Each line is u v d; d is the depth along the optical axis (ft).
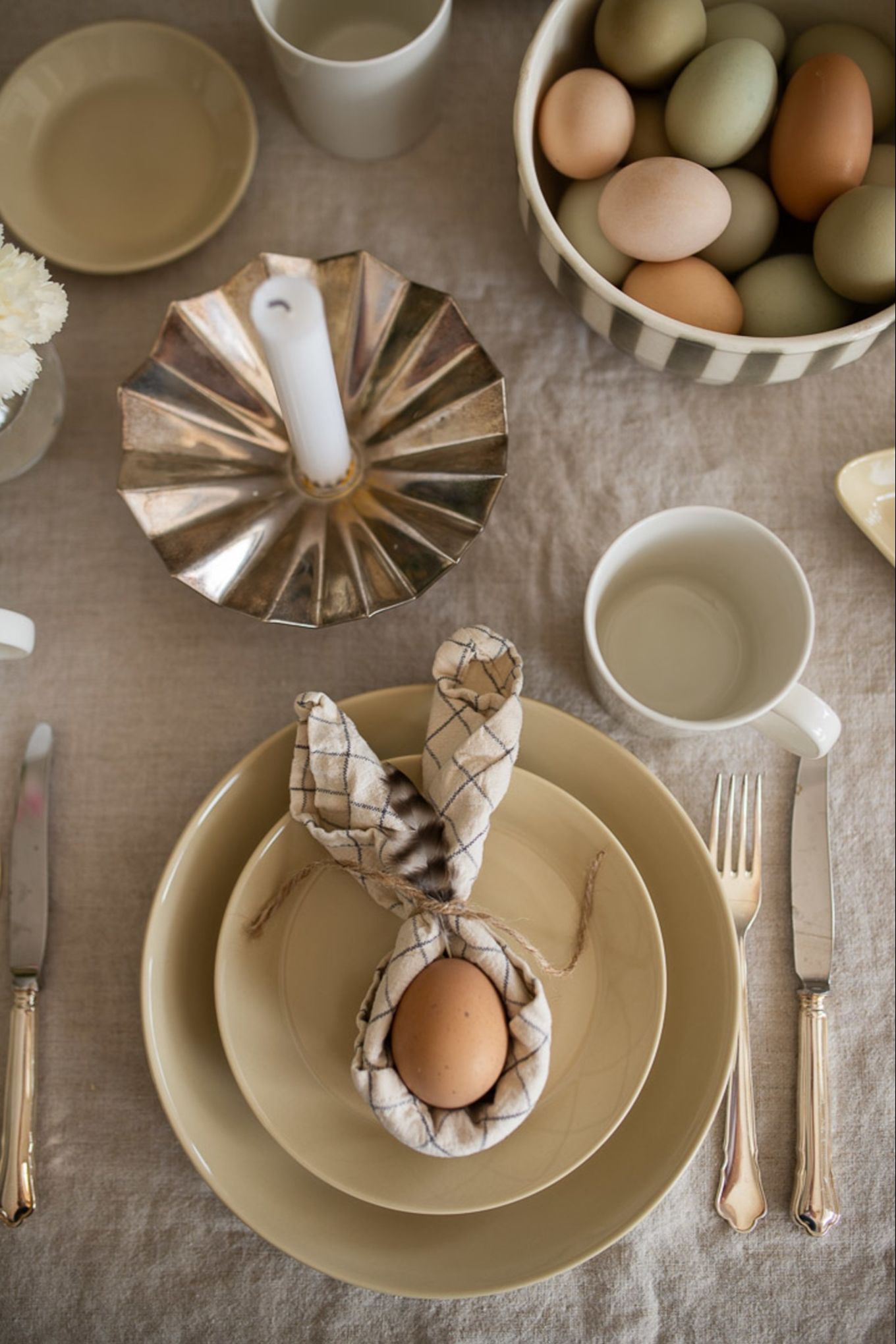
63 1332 1.76
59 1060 1.88
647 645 2.05
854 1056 1.89
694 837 1.77
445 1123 1.52
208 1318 1.77
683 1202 1.81
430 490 2.01
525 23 2.39
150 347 2.26
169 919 1.74
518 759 1.90
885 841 1.99
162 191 2.28
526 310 2.28
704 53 1.87
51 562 2.14
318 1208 1.66
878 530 2.07
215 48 2.40
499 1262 1.62
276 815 1.86
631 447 2.21
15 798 2.01
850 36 2.00
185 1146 1.63
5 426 1.92
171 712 2.06
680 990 1.78
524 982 1.58
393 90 2.06
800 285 1.91
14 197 2.23
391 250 2.31
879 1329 1.75
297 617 1.90
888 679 2.08
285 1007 1.73
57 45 2.25
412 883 1.61
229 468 2.06
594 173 1.95
